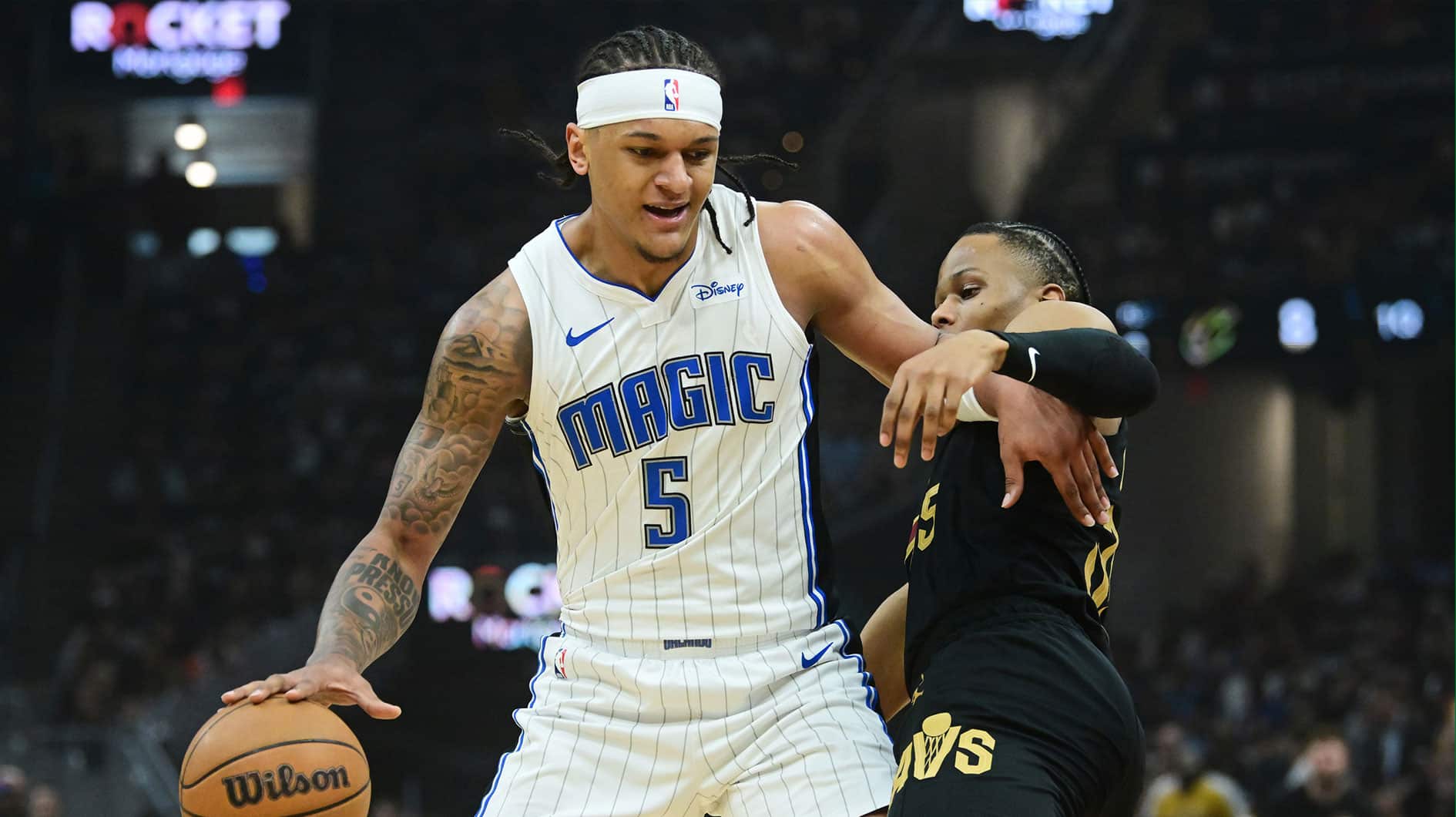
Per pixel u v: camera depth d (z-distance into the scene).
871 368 3.17
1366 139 20.88
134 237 23.14
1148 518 19.98
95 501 20.12
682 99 2.80
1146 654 16.91
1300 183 20.97
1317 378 19.98
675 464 2.96
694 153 2.85
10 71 24.84
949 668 2.93
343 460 20.80
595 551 3.04
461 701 17.39
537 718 3.10
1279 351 19.36
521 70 25.31
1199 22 23.88
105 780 12.07
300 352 22.28
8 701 15.80
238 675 15.59
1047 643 2.91
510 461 19.81
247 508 20.22
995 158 23.67
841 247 3.08
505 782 3.07
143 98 25.02
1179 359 19.78
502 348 3.00
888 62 24.42
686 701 2.96
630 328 2.96
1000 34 24.70
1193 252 20.19
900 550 16.70
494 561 18.09
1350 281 18.94
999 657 2.90
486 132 24.89
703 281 2.98
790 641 3.00
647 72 2.80
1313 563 19.91
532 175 24.53
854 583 16.77
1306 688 14.69
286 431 21.14
